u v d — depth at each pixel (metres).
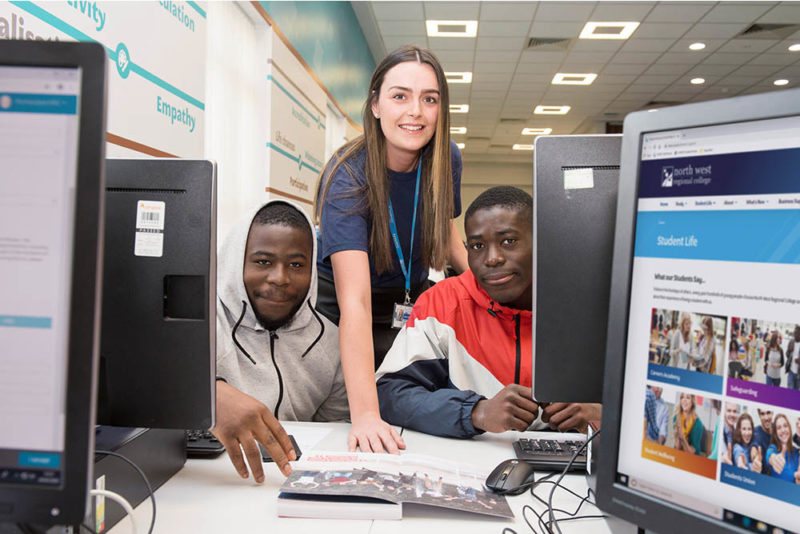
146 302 0.82
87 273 0.48
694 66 6.86
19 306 0.49
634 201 0.58
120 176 0.83
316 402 1.37
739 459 0.50
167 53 2.07
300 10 4.13
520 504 0.80
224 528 0.71
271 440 0.84
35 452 0.49
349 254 1.33
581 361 0.86
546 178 0.84
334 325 1.37
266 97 3.51
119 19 1.77
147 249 0.82
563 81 7.53
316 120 4.55
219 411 0.85
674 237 0.55
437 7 5.39
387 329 1.63
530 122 9.88
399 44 6.57
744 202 0.51
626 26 5.65
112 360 0.84
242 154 3.35
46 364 0.49
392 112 1.36
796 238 0.48
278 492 0.83
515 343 1.25
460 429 1.07
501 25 5.71
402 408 1.14
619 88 7.81
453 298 1.29
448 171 1.52
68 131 0.48
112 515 0.72
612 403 0.58
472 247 1.21
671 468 0.54
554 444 1.01
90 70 0.48
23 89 0.49
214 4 2.93
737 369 0.51
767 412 0.49
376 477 0.81
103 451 0.72
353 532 0.71
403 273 1.63
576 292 0.85
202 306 0.82
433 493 0.77
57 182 0.49
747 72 7.06
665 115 0.55
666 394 0.55
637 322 0.58
